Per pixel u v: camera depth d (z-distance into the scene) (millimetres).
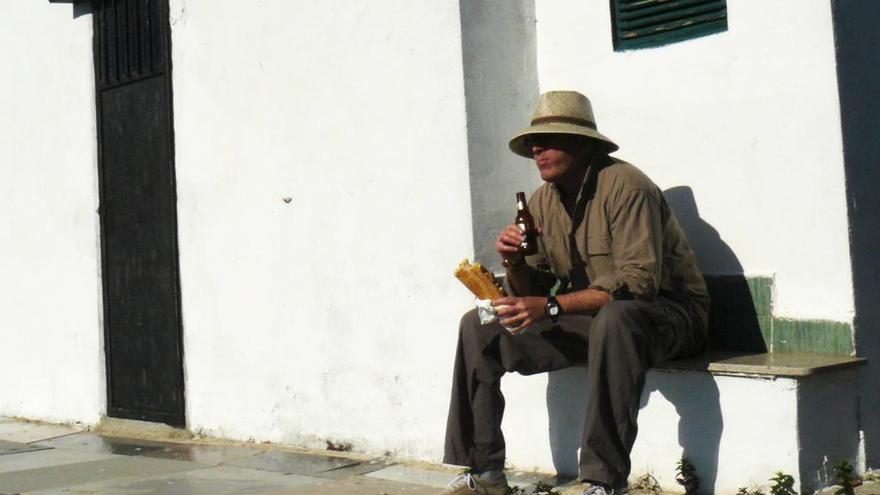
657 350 8055
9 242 14602
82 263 13555
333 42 10734
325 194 10867
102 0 13172
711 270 9094
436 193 9922
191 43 12133
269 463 10594
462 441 8398
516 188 10016
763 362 8109
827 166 8438
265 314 11477
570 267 8703
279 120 11273
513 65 10039
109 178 13195
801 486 7766
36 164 14156
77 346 13672
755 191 8828
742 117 8891
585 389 8953
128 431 12945
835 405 8102
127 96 12922
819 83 8461
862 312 8406
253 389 11633
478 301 8203
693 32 9242
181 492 9539
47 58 13945
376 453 10547
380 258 10406
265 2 11344
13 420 14375
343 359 10789
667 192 9367
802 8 8531
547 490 8328
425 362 10094
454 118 9750
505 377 9562
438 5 9820
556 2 10078
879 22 8844
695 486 8195
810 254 8547
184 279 12297
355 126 10578
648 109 9477
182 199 12281
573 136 8414
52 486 10023
